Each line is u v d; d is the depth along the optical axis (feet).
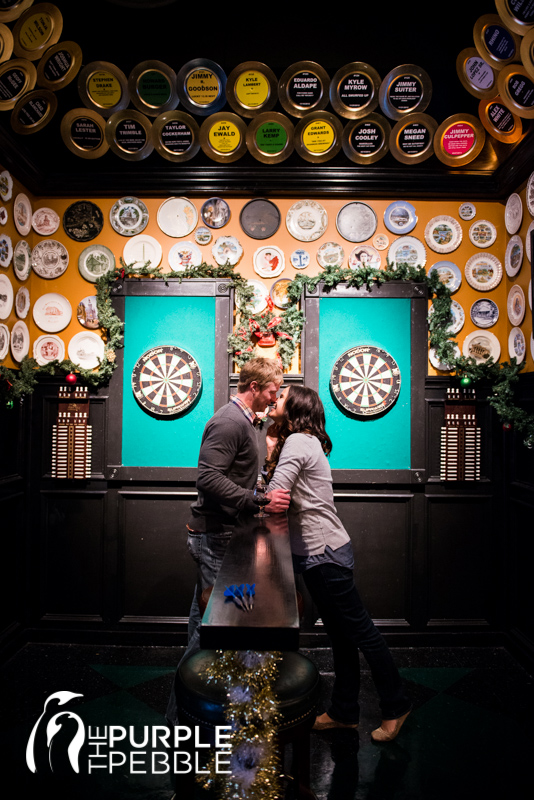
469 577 9.66
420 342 9.75
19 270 9.37
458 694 7.80
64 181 9.66
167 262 9.94
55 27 7.82
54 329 9.86
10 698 7.56
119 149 9.30
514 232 9.50
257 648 3.21
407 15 7.86
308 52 8.46
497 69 8.04
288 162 9.55
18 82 7.97
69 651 9.22
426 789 5.75
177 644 9.51
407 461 9.70
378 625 9.55
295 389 6.60
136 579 9.66
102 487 9.75
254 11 7.84
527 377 8.90
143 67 8.61
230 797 3.95
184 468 9.60
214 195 9.90
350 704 6.72
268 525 5.80
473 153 9.24
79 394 9.74
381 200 9.99
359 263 9.93
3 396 8.76
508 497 9.47
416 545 9.64
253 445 6.65
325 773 6.00
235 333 9.62
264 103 8.95
